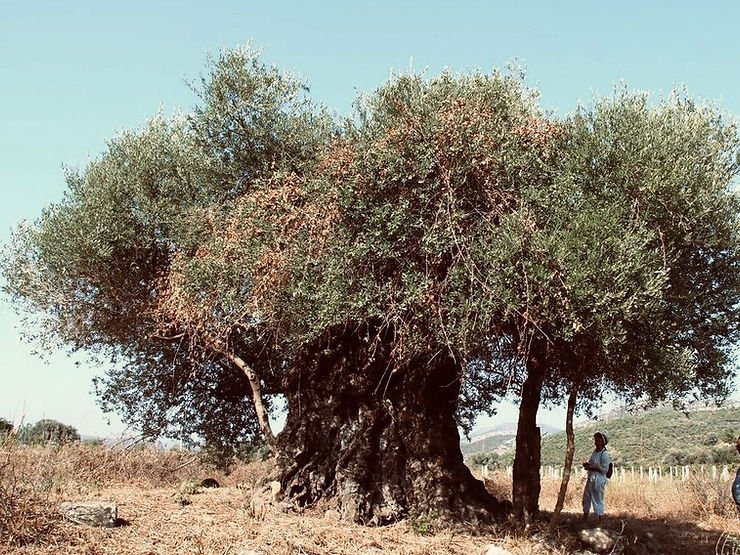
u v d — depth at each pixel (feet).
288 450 37.60
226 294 34.96
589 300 27.91
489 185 30.99
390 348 36.52
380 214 30.25
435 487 35.47
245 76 41.78
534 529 34.58
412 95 36.06
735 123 35.83
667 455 106.32
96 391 49.44
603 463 43.29
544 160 32.89
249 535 27.76
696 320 35.73
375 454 35.96
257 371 46.19
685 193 31.14
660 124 33.42
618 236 29.22
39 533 24.66
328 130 42.27
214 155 42.19
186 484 39.40
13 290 42.65
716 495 56.03
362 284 30.63
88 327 44.04
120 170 41.22
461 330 28.58
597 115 33.19
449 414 38.91
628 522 44.96
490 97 35.06
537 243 28.53
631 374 31.73
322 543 28.27
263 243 34.42
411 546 29.96
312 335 32.45
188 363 47.39
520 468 37.22
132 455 50.44
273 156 41.22
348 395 37.22
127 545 25.14
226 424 50.52
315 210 32.58
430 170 30.53
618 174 31.48
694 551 38.55
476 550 30.50
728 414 134.62
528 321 30.35
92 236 39.01
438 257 29.73
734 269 35.12
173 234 40.16
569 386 40.57
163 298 39.58
